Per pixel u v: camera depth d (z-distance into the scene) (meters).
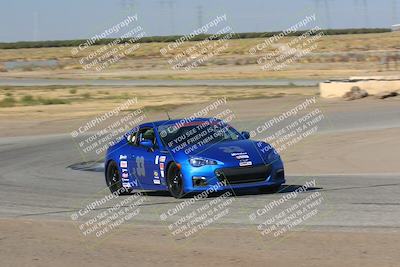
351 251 13.78
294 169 32.41
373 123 49.56
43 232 17.59
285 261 13.19
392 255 13.30
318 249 14.12
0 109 75.19
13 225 18.77
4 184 29.55
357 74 113.81
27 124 62.62
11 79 129.00
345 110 58.72
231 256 13.84
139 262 13.71
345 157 35.19
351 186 24.30
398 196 21.27
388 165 31.75
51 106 77.00
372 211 18.62
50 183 29.48
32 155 42.19
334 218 17.78
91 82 115.69
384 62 138.50
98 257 14.37
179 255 14.16
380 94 65.94
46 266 13.80
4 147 47.34
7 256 14.84
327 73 121.00
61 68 168.75
